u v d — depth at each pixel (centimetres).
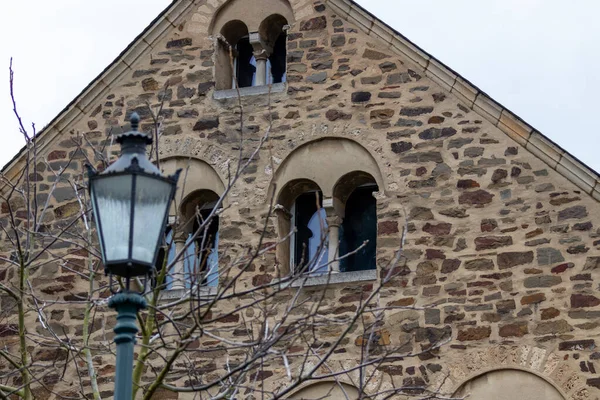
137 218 1060
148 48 1961
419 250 1728
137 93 1939
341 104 1847
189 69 1936
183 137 1895
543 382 1627
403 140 1798
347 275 1744
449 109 1797
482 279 1691
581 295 1645
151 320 1330
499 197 1727
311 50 1895
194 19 1966
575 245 1672
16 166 1923
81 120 1939
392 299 1711
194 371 1434
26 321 1830
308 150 1841
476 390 1645
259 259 1792
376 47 1866
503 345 1652
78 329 1803
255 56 1956
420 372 1666
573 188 1700
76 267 1839
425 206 1752
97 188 1071
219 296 1275
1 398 1543
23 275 1430
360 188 1852
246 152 1866
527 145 1738
